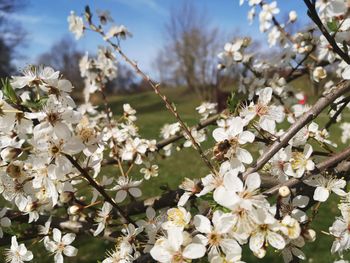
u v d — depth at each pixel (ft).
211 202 0.53
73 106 0.60
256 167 0.54
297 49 1.24
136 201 0.84
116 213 0.80
